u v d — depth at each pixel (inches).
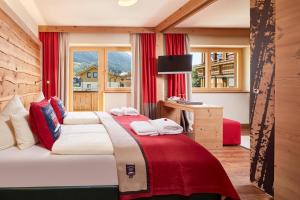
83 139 106.3
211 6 196.1
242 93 295.3
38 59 215.9
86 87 279.9
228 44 278.1
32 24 218.1
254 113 128.0
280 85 88.4
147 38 265.3
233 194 95.3
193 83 295.1
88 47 275.4
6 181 88.2
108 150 97.0
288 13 84.7
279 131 88.8
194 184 94.2
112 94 276.7
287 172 85.1
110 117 178.9
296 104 81.4
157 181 92.7
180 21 213.0
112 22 243.8
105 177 92.0
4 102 124.0
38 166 89.7
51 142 100.7
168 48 267.6
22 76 159.2
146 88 265.7
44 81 252.4
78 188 90.0
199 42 274.4
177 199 94.6
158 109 269.7
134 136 118.3
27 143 100.3
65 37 256.5
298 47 80.8
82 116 178.7
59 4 186.4
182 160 96.2
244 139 239.9
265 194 120.7
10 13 130.0
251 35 129.9
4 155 92.7
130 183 91.2
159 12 210.5
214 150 196.5
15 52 143.4
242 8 201.3
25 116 106.5
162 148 103.1
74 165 91.0
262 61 121.7
